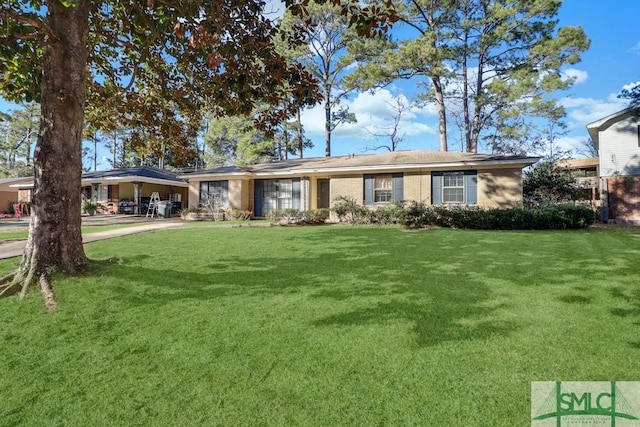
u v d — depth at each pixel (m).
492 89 20.53
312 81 5.80
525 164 14.94
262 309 4.22
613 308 4.17
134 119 8.56
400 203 14.66
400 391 2.61
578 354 3.08
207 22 4.37
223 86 6.16
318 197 19.50
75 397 2.62
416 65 20.36
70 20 5.44
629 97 16.16
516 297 4.60
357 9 4.57
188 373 2.89
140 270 5.79
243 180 19.77
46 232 5.18
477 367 2.90
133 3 5.68
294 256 7.25
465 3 22.94
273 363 3.02
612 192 16.52
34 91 6.59
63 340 3.47
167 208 21.62
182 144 9.12
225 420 2.34
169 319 3.94
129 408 2.49
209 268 6.15
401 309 4.17
